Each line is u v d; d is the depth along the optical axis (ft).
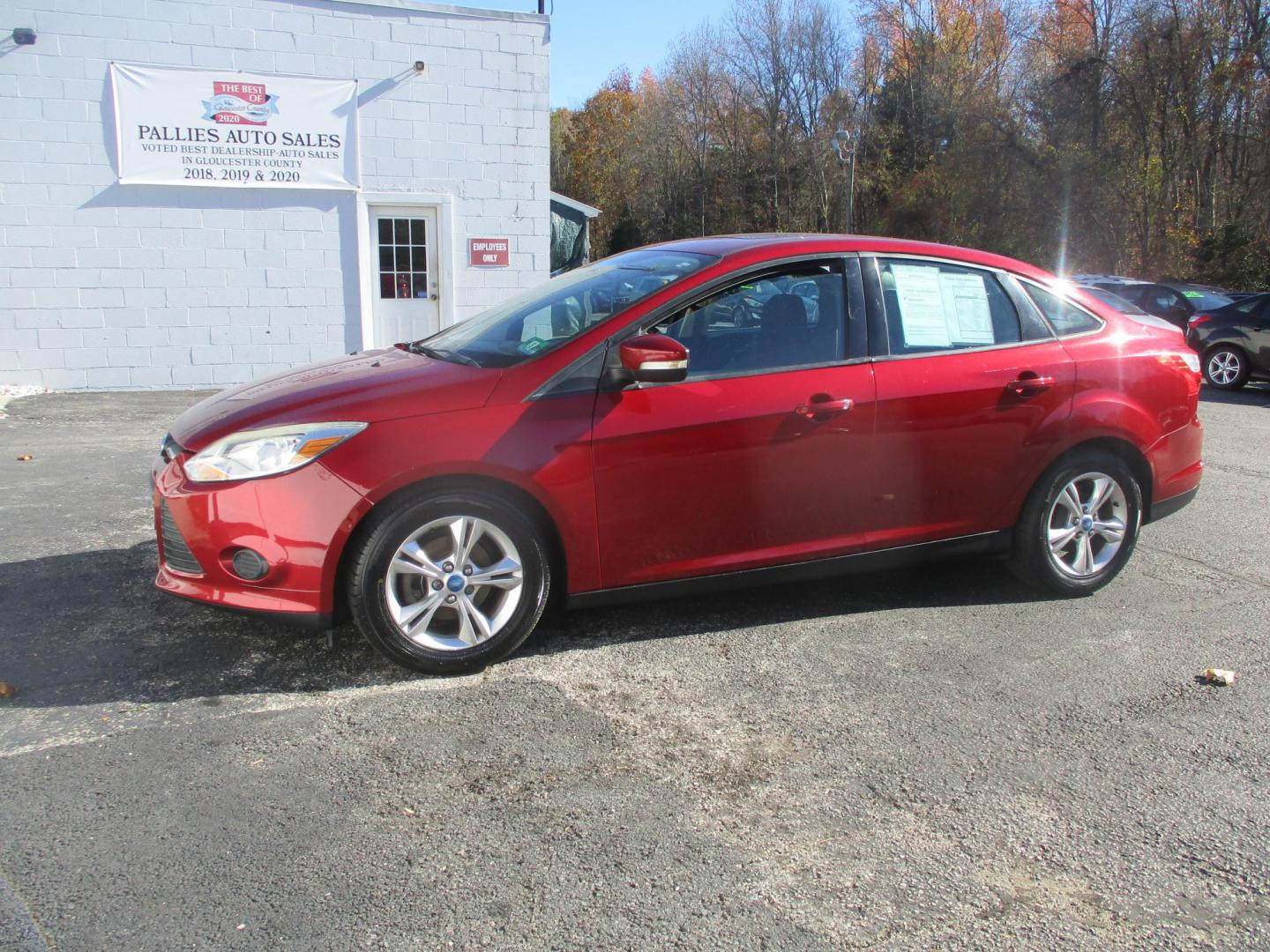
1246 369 44.91
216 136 37.01
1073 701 11.98
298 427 11.50
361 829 9.05
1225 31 92.84
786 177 169.48
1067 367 14.90
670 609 14.78
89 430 28.66
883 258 14.20
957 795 9.84
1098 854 8.93
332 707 11.41
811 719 11.36
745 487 13.05
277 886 8.21
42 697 11.49
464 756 10.37
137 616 13.99
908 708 11.71
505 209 41.24
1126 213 98.43
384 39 38.42
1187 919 8.09
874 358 13.76
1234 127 94.53
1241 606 15.42
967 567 17.10
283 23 37.11
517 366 12.40
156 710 11.24
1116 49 100.99
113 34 35.29
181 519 11.60
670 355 11.73
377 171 39.29
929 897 8.28
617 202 192.24
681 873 8.52
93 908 7.86
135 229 36.68
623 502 12.51
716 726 11.15
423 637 12.03
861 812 9.52
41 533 17.83
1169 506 16.22
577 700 11.72
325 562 11.43
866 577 16.47
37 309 36.11
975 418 14.20
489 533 12.08
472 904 8.05
